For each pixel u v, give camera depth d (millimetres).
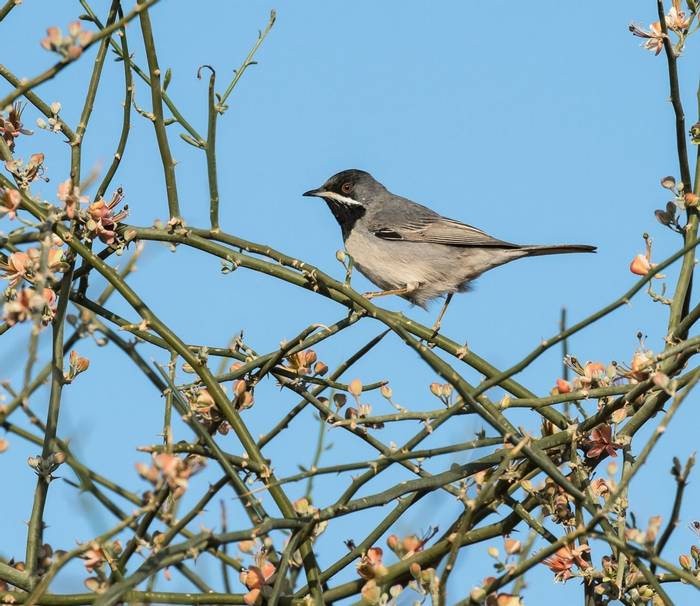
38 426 9203
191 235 11102
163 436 9266
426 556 9367
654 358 9820
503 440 9773
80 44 8352
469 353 11430
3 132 11016
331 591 9070
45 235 9523
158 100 10938
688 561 9727
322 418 10406
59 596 8531
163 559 7598
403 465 10203
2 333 10070
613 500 8188
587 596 9875
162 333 9852
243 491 8586
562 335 9289
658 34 11156
